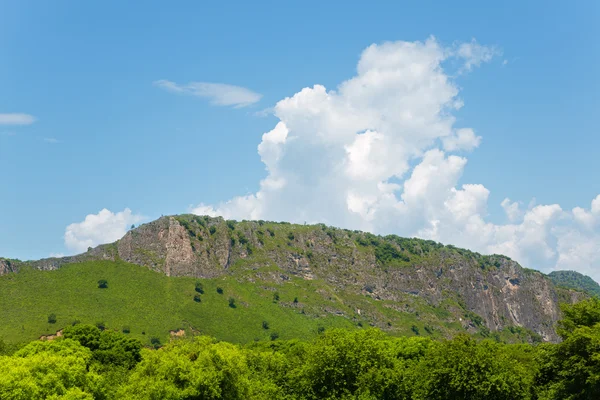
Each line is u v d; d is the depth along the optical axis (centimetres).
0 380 7162
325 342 10438
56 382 7862
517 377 9388
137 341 16012
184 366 8844
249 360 13188
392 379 9612
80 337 15150
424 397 9500
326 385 9544
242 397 9425
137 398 8375
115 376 12306
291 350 16188
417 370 10231
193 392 8512
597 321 9006
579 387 8050
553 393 8431
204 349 9788
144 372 9125
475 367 9212
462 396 9050
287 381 11138
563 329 9075
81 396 7694
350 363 9706
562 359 8494
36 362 8138
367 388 9275
